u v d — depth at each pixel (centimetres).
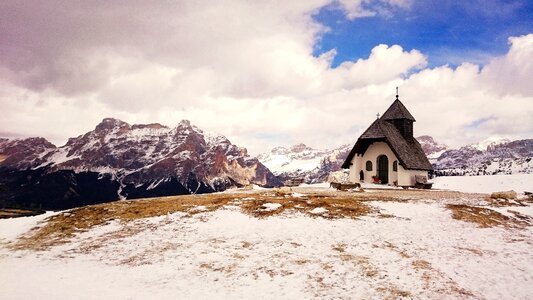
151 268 2038
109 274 1970
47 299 1563
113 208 3328
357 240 2347
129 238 2566
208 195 4016
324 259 2061
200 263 2069
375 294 1661
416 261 2022
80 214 3250
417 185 5403
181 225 2741
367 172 5909
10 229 3052
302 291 1709
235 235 2491
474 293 1655
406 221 2748
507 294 1636
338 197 3591
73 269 2070
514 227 2719
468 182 6159
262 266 1998
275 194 3788
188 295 1672
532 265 1969
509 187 5316
